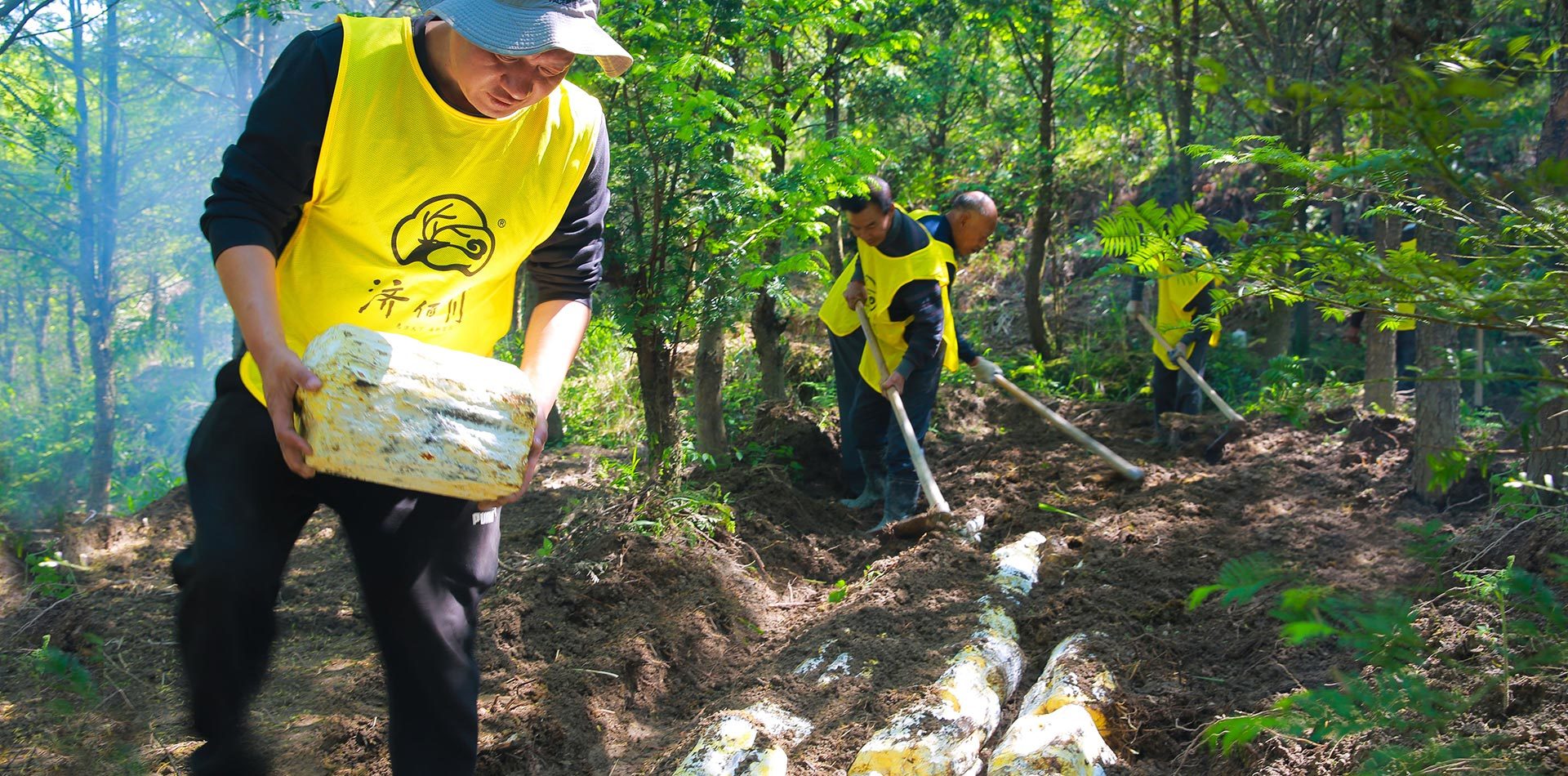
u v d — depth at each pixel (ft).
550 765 11.61
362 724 11.61
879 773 10.12
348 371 7.29
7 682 12.51
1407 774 5.98
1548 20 13.00
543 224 8.80
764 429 24.44
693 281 18.29
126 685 12.82
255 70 28.78
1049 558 16.10
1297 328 34.58
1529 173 5.43
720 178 17.15
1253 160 7.71
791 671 13.19
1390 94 5.25
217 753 8.01
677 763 10.91
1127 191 41.22
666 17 17.65
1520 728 8.59
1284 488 18.58
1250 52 24.18
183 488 20.56
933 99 31.96
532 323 9.21
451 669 8.49
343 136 7.77
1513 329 6.07
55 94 31.07
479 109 7.90
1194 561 15.07
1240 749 9.78
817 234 18.98
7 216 32.40
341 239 8.24
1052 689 11.48
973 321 41.16
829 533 19.79
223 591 7.64
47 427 36.78
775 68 23.31
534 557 16.47
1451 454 5.89
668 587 15.43
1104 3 28.81
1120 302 39.60
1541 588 6.45
